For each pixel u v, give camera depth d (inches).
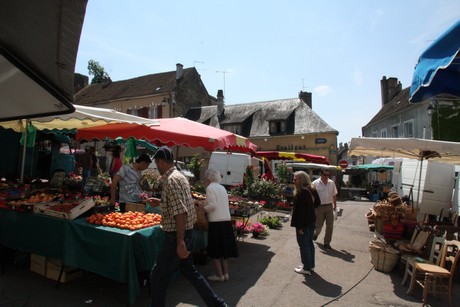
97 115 217.3
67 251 168.7
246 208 276.5
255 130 1195.3
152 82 1246.3
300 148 1095.6
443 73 127.4
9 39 76.4
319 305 175.6
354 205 737.0
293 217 227.8
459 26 99.0
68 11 64.5
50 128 307.0
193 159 815.7
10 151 441.1
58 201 210.8
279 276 219.6
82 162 434.3
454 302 185.0
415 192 470.6
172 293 180.9
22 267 209.0
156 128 271.6
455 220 354.6
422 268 185.6
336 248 308.0
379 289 202.5
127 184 235.0
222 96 1293.1
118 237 155.9
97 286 185.2
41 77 89.5
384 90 1312.7
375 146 273.9
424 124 766.5
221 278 205.3
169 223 138.3
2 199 211.3
